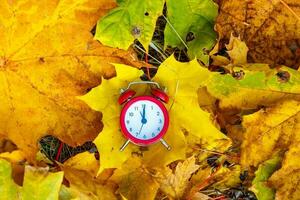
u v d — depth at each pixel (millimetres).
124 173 867
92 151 896
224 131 888
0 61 804
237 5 843
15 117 830
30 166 809
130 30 818
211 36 863
